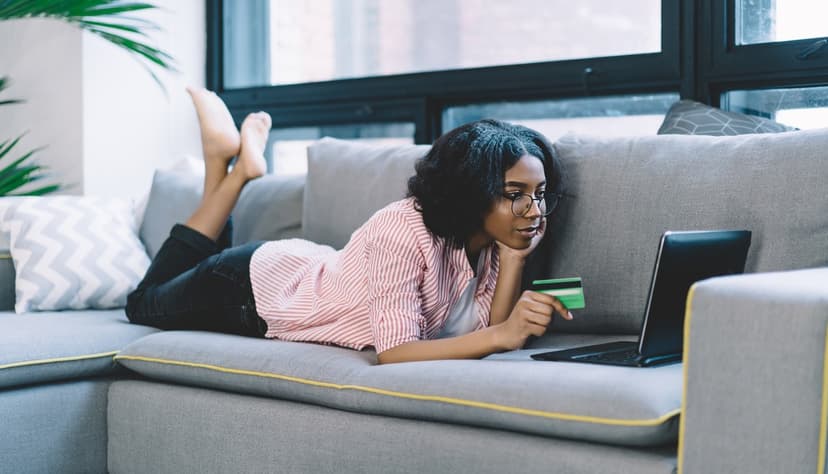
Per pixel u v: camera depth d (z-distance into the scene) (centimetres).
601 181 201
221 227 249
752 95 252
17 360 197
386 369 168
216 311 221
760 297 127
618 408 137
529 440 148
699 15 254
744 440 127
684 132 220
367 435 165
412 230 182
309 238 246
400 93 311
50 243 255
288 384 178
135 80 336
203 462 190
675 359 165
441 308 189
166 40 345
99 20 323
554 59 284
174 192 280
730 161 188
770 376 125
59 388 205
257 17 352
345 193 240
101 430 211
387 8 319
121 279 260
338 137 335
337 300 199
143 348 206
